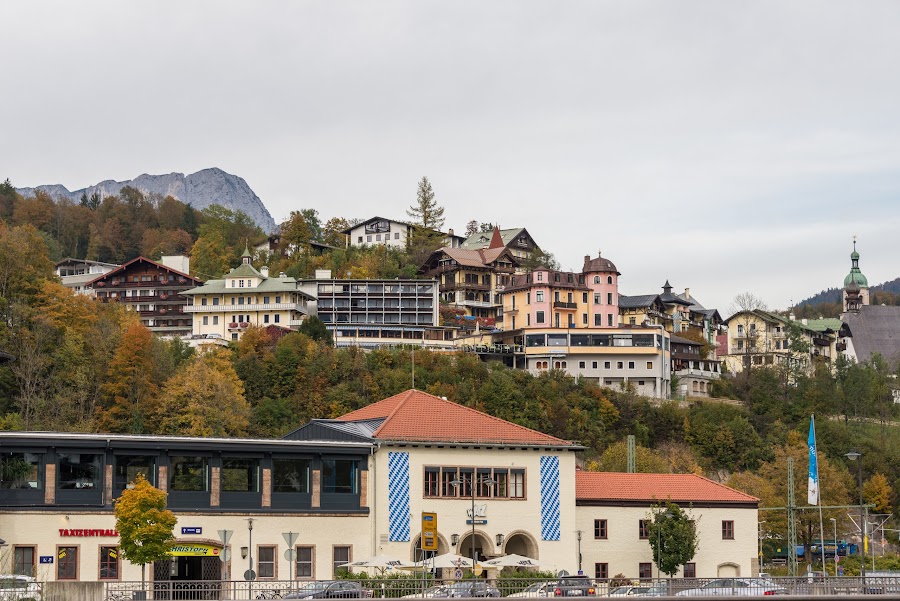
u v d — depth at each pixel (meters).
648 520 97.31
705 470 167.50
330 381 165.88
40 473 80.00
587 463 154.00
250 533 80.81
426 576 74.62
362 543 87.31
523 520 92.19
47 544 79.31
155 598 61.19
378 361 176.25
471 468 91.38
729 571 99.38
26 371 143.38
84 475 81.19
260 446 85.06
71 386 145.00
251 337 177.62
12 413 133.75
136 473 82.38
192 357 164.50
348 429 93.38
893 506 162.12
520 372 185.00
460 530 90.25
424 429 91.44
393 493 88.69
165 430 141.25
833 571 114.62
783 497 137.38
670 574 96.44
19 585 60.16
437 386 167.00
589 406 175.62
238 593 67.94
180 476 83.44
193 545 82.50
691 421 179.38
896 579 69.94
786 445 157.75
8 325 149.12
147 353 150.38
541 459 93.62
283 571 84.75
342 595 63.19
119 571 80.69
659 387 199.12
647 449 161.75
